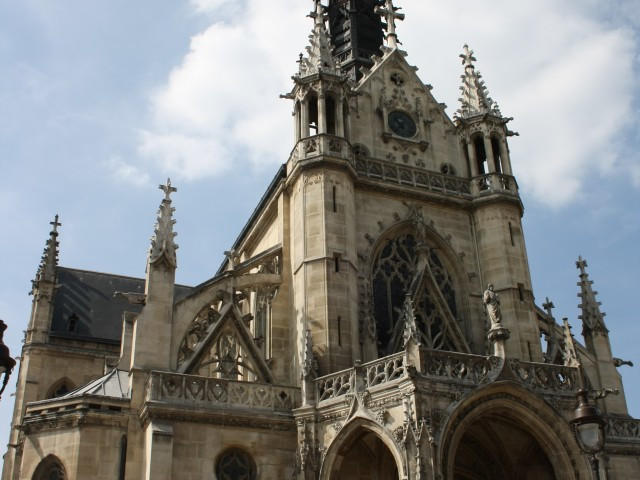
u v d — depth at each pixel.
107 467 35.72
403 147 50.16
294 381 40.41
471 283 46.78
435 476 31.34
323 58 48.34
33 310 61.00
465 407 33.81
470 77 53.47
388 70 52.69
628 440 42.53
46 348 59.50
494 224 47.88
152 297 39.53
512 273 46.31
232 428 36.31
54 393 58.84
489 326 44.47
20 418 56.44
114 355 60.84
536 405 35.19
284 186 46.38
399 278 45.72
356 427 34.50
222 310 41.22
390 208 46.81
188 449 35.16
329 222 42.41
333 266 41.31
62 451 35.91
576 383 37.03
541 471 38.41
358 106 50.06
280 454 36.53
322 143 44.75
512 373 35.03
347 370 36.16
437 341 43.78
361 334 41.00
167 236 41.34
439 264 47.47
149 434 34.81
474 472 40.59
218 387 37.28
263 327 46.41
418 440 31.80
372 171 47.16
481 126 51.16
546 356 46.19
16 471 51.31
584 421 25.27
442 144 51.66
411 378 32.91
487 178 49.47
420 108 52.31
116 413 36.62
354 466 36.25
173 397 36.19
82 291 67.69
